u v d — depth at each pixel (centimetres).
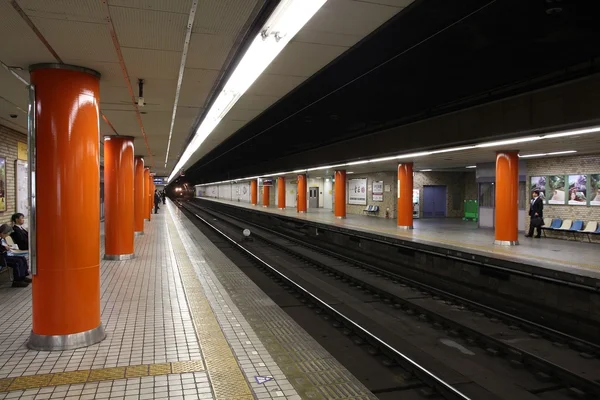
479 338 626
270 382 388
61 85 454
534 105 804
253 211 3147
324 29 425
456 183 2717
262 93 688
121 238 1041
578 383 479
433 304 848
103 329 494
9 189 928
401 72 968
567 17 683
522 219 1745
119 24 358
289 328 636
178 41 400
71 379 379
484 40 782
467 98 1127
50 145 449
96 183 479
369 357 569
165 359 428
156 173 3662
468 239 1498
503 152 1356
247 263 1320
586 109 701
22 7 324
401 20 703
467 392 471
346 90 1116
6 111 727
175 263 998
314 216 2708
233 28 370
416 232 1745
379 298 887
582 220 1498
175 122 866
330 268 1169
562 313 721
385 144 1364
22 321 551
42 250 449
